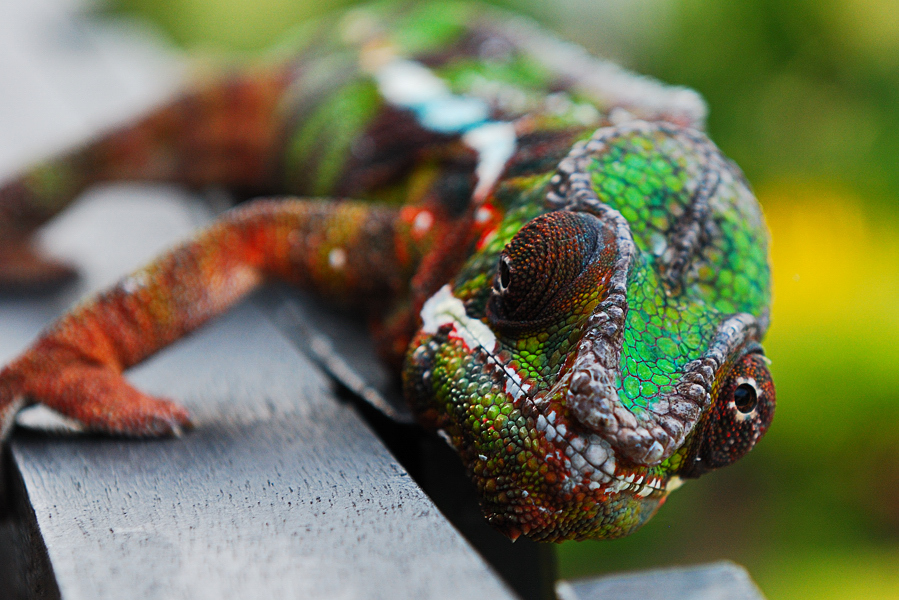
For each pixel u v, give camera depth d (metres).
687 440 0.25
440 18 0.37
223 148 0.40
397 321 0.29
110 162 0.38
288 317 0.33
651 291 0.26
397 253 0.30
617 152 0.27
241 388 0.29
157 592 0.24
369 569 0.24
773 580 0.51
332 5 0.84
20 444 0.27
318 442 0.27
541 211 0.27
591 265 0.25
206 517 0.25
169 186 0.40
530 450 0.25
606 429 0.24
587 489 0.25
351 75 0.35
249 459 0.26
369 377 0.30
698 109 0.31
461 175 0.30
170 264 0.29
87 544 0.24
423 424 0.27
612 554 0.52
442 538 0.24
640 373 0.25
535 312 0.25
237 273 0.30
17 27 0.68
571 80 0.33
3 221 0.35
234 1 0.88
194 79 0.39
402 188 0.32
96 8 0.74
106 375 0.28
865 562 0.52
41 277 0.34
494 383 0.26
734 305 0.26
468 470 0.26
